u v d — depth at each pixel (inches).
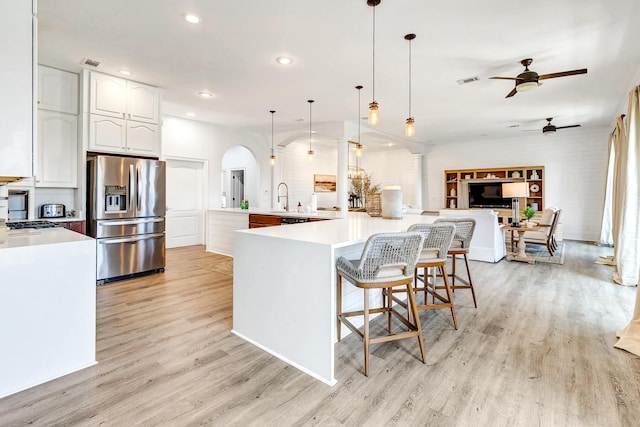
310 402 68.5
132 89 166.1
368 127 277.9
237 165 372.8
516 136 322.0
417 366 82.9
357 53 133.9
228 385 74.5
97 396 70.0
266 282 91.5
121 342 95.3
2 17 75.6
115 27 113.7
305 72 154.4
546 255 229.0
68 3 98.7
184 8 102.0
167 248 257.9
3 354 70.4
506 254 232.7
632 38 120.4
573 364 83.4
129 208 163.0
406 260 81.4
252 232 97.9
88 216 157.4
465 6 100.4
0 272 70.1
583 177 293.0
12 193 144.3
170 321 111.2
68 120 154.9
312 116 239.8
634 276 153.8
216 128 277.0
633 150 151.9
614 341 96.4
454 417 63.7
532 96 191.0
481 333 102.7
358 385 74.7
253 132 302.5
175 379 76.7
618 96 191.3
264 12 104.1
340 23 111.0
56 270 77.9
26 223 115.0
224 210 236.2
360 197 414.9
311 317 79.6
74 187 157.9
